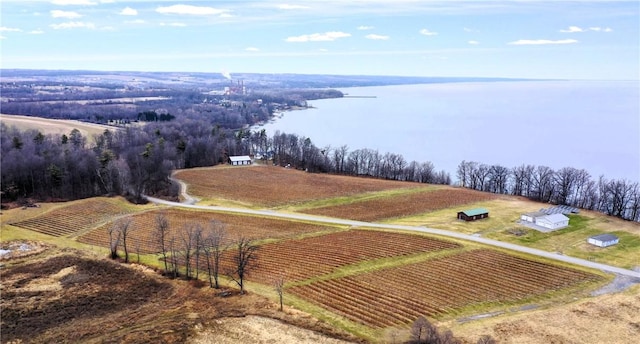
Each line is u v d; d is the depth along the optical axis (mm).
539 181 179250
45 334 72688
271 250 108375
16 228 121125
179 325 73312
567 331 73312
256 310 78250
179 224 127438
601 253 106812
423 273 95250
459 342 68875
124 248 104250
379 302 82688
